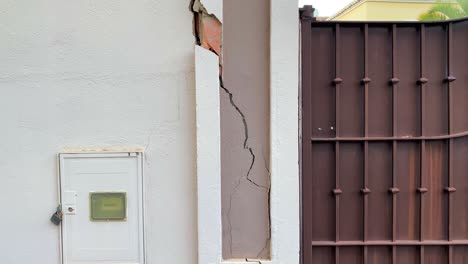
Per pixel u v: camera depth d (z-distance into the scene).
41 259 1.67
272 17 1.61
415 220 1.98
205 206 1.61
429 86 1.97
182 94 1.65
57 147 1.66
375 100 1.97
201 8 1.61
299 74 1.88
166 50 1.64
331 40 1.96
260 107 1.66
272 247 1.63
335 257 1.96
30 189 1.67
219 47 1.61
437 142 1.97
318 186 1.97
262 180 1.67
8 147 1.67
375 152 1.98
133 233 1.66
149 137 1.66
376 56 1.97
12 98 1.66
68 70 1.66
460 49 1.97
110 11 1.64
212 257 1.61
